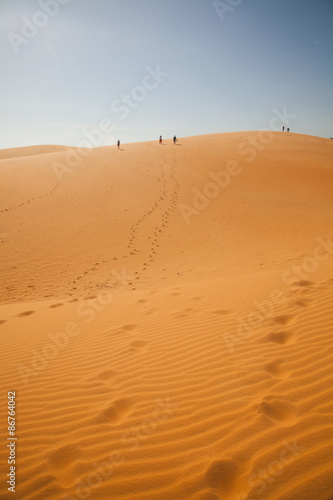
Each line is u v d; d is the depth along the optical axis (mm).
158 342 4375
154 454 2373
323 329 3955
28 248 13227
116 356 4137
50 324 5910
